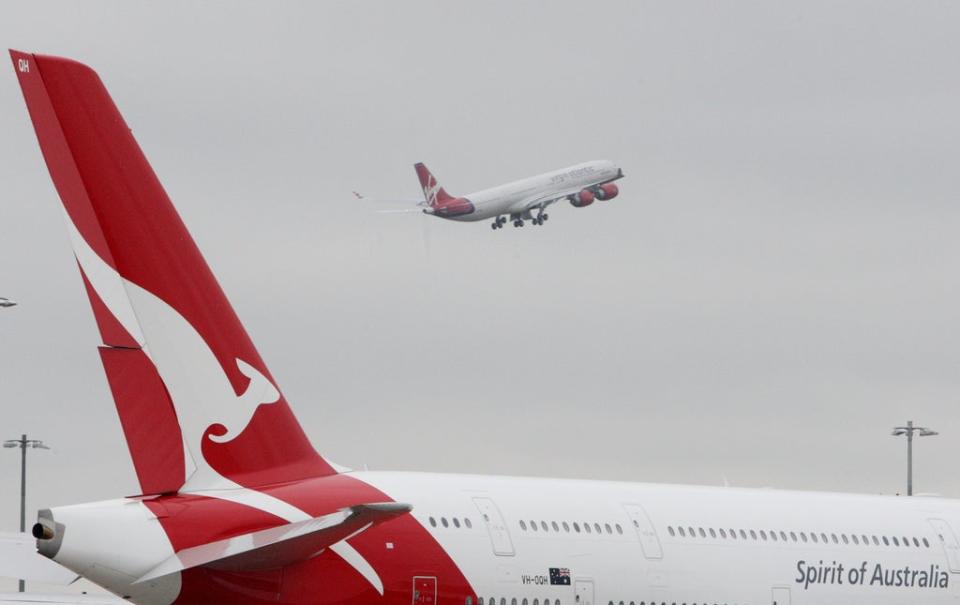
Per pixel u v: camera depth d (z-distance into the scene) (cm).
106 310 9562
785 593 12038
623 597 11212
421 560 10312
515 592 10694
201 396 9781
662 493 12038
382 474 10738
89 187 9612
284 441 10144
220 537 9506
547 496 11294
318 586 9875
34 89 9562
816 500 12825
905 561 12738
